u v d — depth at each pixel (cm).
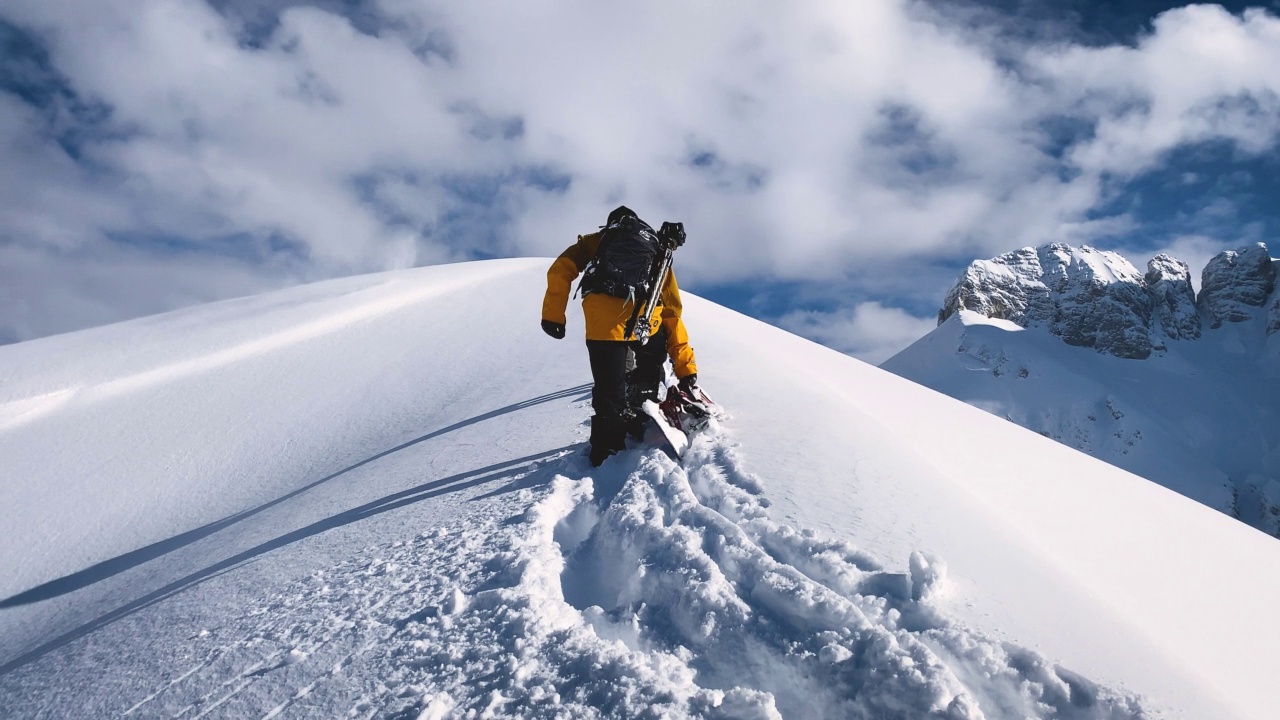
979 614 191
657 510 264
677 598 205
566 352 1023
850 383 818
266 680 193
